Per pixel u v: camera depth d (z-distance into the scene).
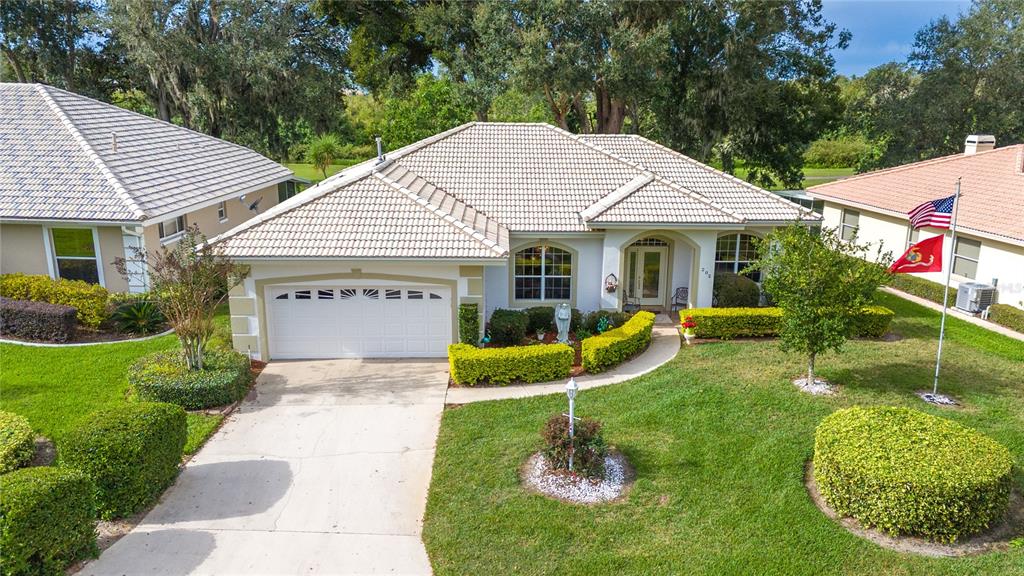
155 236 19.28
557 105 39.25
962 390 13.98
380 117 46.59
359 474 11.03
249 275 15.61
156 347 16.61
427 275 15.74
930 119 38.47
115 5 35.00
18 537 7.79
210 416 13.02
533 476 10.68
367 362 16.23
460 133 22.06
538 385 14.74
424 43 47.00
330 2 44.88
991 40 37.31
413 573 8.66
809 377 14.09
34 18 39.59
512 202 19.31
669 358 16.31
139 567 8.73
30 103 21.52
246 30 37.31
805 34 36.66
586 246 18.89
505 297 19.14
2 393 13.77
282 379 15.10
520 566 8.63
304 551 9.09
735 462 10.88
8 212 17.94
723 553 8.73
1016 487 10.07
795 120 39.16
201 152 25.48
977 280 21.00
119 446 9.52
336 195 16.77
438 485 10.54
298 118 42.19
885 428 9.90
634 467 10.87
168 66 36.59
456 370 14.53
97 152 20.02
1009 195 21.23
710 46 35.53
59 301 17.70
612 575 8.41
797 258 13.32
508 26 35.59
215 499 10.30
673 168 21.41
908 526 8.80
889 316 17.67
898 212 23.95
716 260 20.31
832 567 8.41
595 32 34.69
